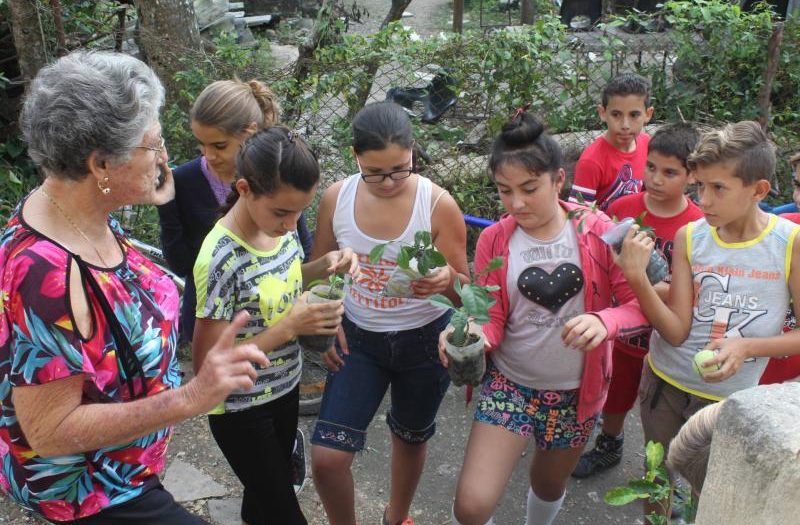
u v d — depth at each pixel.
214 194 2.80
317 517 3.15
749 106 5.30
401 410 2.70
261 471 2.43
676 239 2.52
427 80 4.83
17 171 5.31
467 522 2.32
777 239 2.33
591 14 9.58
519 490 3.34
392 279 2.38
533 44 4.77
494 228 2.52
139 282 1.87
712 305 2.41
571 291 2.39
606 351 2.46
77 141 1.61
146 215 4.57
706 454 1.31
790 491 0.96
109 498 1.83
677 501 2.37
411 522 2.98
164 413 1.65
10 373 1.63
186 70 4.79
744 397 1.04
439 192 2.57
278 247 2.34
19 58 5.04
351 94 4.68
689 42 5.18
